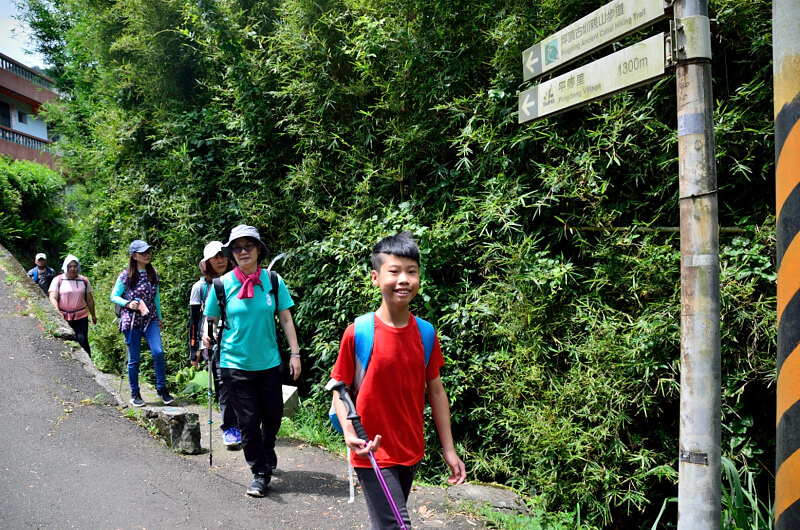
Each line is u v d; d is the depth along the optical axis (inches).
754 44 148.6
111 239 393.1
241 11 259.0
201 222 280.4
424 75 206.4
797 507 70.3
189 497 144.2
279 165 259.4
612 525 165.0
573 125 180.1
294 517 141.6
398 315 91.6
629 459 153.9
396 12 211.3
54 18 598.9
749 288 143.1
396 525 86.3
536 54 125.6
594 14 107.1
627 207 170.1
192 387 266.5
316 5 226.7
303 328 236.4
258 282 155.1
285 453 191.9
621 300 170.2
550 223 184.5
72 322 270.1
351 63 226.7
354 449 83.7
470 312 182.7
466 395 193.5
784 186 73.5
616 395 152.3
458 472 93.3
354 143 229.1
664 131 164.2
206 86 301.0
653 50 93.4
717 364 86.4
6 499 128.7
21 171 652.7
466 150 186.1
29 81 949.8
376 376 89.0
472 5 196.7
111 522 126.3
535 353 168.4
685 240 88.7
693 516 86.3
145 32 311.0
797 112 72.2
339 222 223.6
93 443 165.5
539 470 165.0
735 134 152.9
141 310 239.6
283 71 243.9
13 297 253.8
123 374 296.7
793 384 71.4
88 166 443.2
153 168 308.3
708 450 85.9
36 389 189.9
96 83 394.6
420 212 201.2
